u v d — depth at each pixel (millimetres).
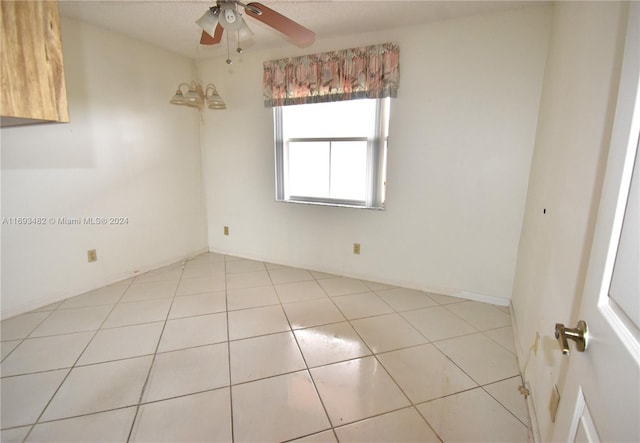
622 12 956
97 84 2670
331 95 2844
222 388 1639
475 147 2486
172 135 3377
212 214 3875
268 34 2742
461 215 2631
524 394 1628
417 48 2545
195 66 3535
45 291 2482
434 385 1685
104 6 2270
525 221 2291
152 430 1391
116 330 2160
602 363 588
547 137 1839
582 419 666
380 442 1353
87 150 2652
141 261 3203
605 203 650
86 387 1629
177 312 2428
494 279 2605
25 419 1430
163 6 2273
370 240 3043
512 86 2301
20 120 869
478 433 1399
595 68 1139
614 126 649
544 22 2150
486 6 2199
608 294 615
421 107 2609
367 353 1948
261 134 3354
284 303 2605
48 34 807
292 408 1519
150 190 3213
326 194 3254
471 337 2139
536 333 1604
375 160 2848
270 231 3543
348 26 2557
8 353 1892
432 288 2850
